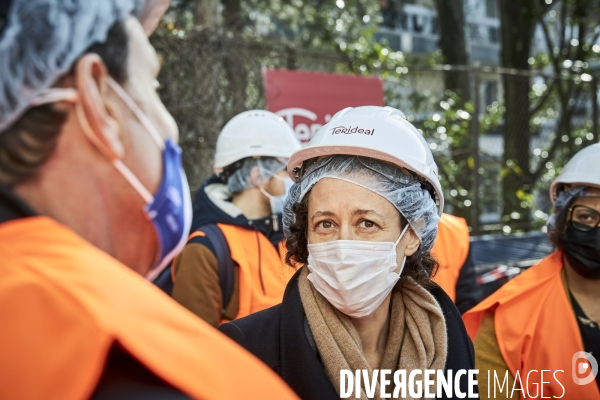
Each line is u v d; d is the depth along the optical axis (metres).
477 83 6.68
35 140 0.70
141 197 0.78
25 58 0.67
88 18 0.71
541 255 5.24
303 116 4.89
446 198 7.75
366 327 1.61
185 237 0.87
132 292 0.69
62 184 0.72
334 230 1.53
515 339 2.29
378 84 5.18
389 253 1.50
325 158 1.55
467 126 7.79
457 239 2.97
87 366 0.60
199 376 0.66
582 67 9.08
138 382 0.66
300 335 1.47
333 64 5.86
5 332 0.62
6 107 0.68
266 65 5.20
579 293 2.35
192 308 2.44
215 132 4.74
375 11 11.38
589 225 2.30
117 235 0.78
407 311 1.62
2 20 0.67
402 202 1.52
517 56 10.48
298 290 1.59
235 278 2.53
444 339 1.57
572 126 10.07
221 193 2.79
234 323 1.56
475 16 19.84
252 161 2.78
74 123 0.72
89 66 0.72
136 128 0.78
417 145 1.55
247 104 4.93
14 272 0.65
